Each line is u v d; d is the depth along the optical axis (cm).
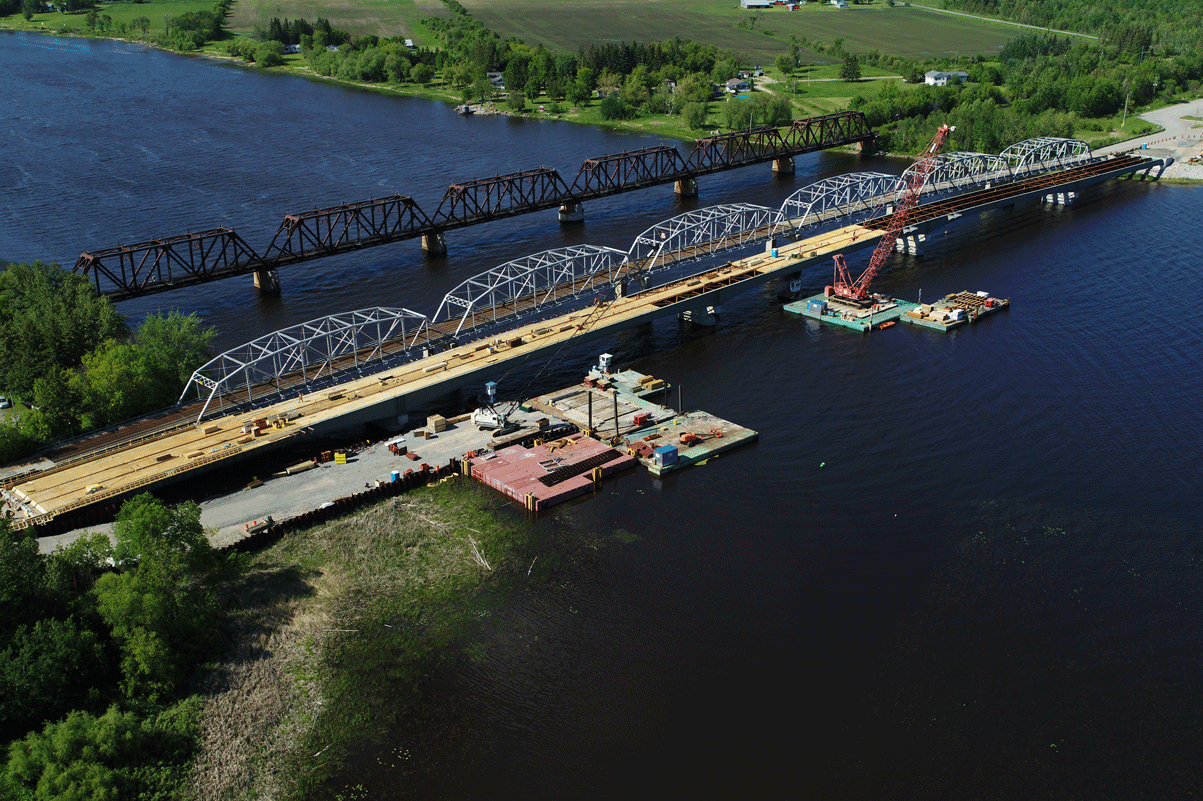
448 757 9988
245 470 14688
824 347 19350
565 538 13350
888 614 11944
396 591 12250
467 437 15675
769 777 9756
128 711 10181
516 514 13862
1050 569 12719
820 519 13762
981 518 13738
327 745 10088
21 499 13212
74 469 13950
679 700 10675
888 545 13200
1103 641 11519
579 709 10562
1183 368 18275
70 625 10338
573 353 19075
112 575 10775
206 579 11669
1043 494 14300
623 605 12094
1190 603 12100
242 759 9869
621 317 19012
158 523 11169
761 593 12294
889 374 18125
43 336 16338
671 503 14150
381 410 15712
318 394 16112
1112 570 12694
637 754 10025
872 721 10419
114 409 15375
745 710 10544
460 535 13362
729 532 13488
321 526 13362
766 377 18025
